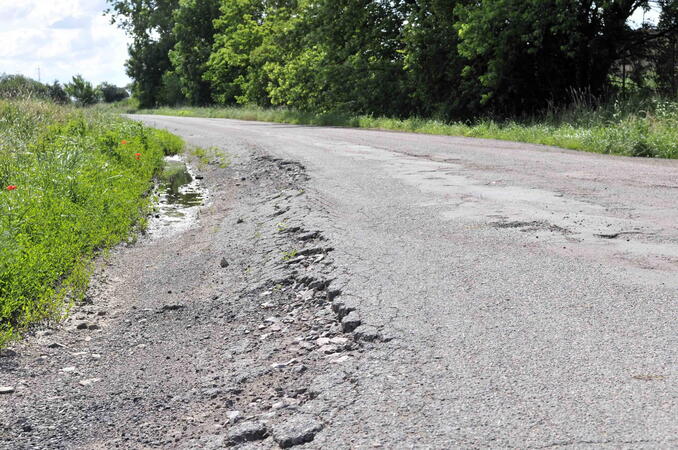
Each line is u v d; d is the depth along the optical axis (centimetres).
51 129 1597
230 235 823
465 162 1197
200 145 2106
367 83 3142
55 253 665
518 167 1091
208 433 308
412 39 2778
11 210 732
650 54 2467
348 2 3291
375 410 295
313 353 386
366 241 629
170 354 440
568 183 898
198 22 6356
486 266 516
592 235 598
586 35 2289
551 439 257
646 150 1271
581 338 360
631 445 249
